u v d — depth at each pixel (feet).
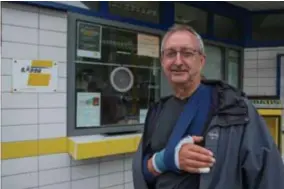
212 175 3.96
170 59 4.51
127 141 12.58
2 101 10.35
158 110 5.02
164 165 4.29
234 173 3.99
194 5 16.60
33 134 11.04
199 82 4.66
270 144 4.14
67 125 11.93
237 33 19.63
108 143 12.00
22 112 10.77
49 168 11.44
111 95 13.38
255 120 4.20
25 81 10.80
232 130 4.10
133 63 14.08
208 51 17.95
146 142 4.91
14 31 10.55
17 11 10.59
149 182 4.64
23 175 10.87
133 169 4.80
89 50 12.53
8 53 10.44
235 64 19.85
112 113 13.42
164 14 15.12
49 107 11.39
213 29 17.88
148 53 14.58
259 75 19.72
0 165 10.37
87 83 12.55
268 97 18.56
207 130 4.17
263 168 4.02
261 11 19.70
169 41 4.52
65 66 11.78
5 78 10.40
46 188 11.39
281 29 19.38
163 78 15.10
